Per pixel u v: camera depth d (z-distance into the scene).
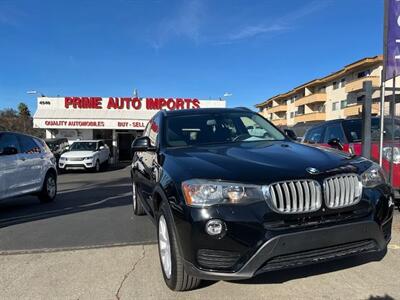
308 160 4.00
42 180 9.98
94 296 4.11
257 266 3.47
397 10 6.41
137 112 32.88
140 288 4.26
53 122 31.92
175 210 3.77
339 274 4.38
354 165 3.97
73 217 8.01
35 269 4.93
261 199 3.55
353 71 54.91
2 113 64.38
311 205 3.61
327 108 63.81
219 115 5.77
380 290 3.99
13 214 8.65
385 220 3.98
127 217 7.78
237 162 3.98
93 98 32.84
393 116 6.50
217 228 3.52
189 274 3.69
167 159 4.51
